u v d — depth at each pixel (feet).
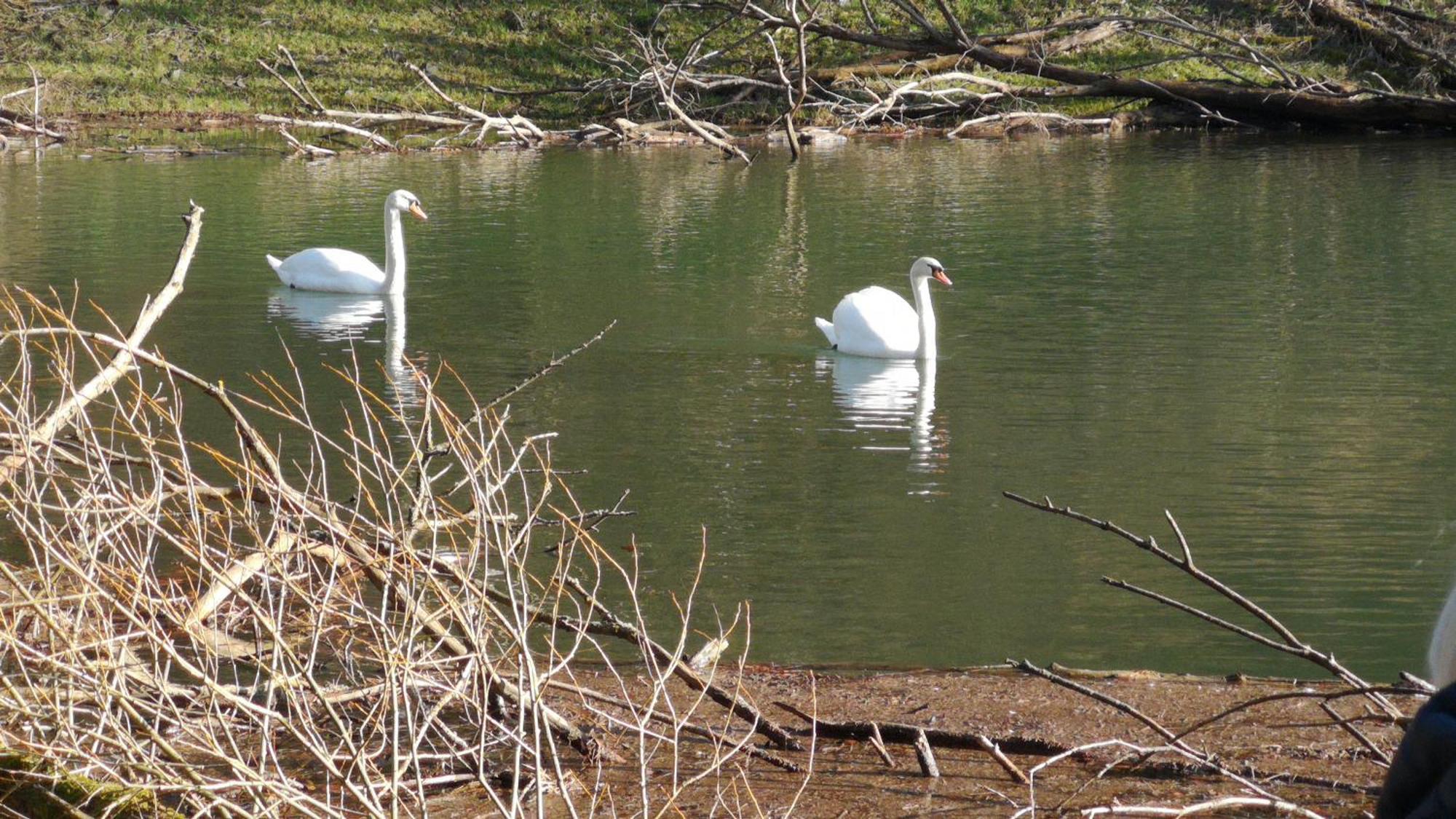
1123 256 69.21
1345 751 20.95
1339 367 49.26
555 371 50.29
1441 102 112.57
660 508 36.17
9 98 122.11
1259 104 117.50
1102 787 19.69
